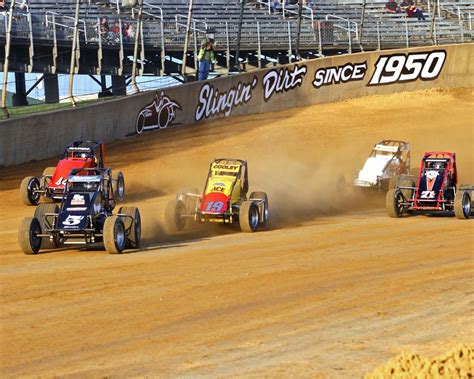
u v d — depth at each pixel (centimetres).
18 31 7469
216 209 3675
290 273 2667
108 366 1703
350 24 9744
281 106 7975
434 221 3972
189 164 6119
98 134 6475
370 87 8581
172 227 3759
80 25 7950
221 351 1772
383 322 1973
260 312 2130
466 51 8912
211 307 2208
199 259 3000
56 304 2308
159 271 2761
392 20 10019
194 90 7238
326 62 8262
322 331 1909
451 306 2114
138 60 8456
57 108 6706
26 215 4475
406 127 7531
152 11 8869
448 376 1273
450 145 6919
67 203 3250
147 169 5922
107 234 3112
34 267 2923
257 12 9481
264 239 3506
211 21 8656
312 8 10044
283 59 9306
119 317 2130
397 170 4975
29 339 1950
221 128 7225
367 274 2616
